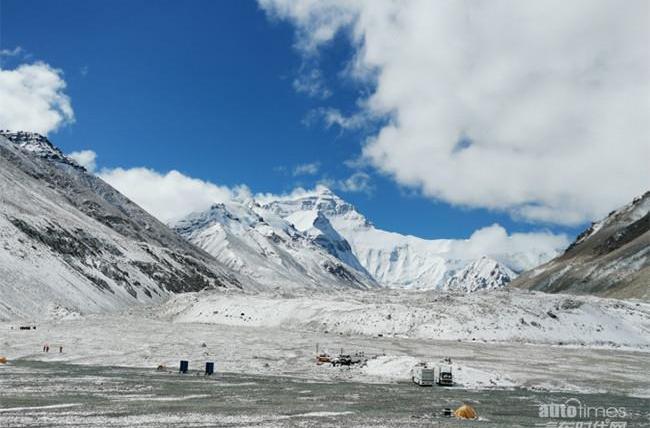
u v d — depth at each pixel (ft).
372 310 394.52
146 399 143.74
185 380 188.34
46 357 244.42
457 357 271.90
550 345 345.92
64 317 435.53
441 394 177.68
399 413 135.95
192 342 305.94
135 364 232.73
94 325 386.32
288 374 217.56
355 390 179.01
